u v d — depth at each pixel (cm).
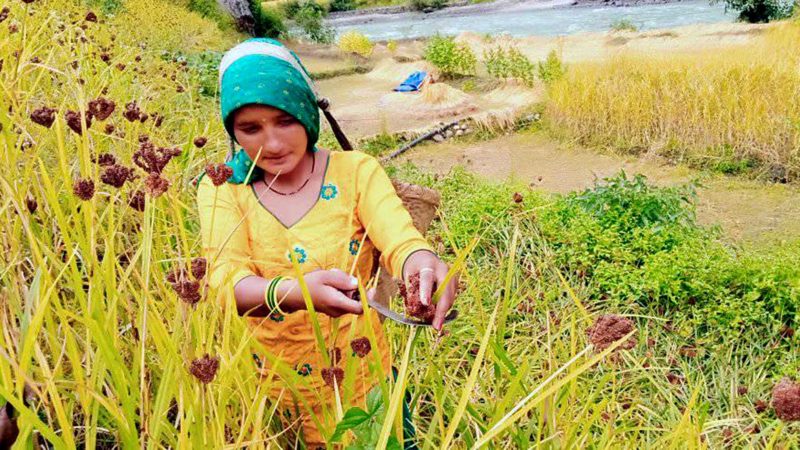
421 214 206
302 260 179
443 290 135
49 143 234
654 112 1005
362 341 124
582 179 938
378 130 1208
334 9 4088
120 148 247
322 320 176
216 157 389
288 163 170
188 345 124
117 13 1238
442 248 425
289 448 180
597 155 1015
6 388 103
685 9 2709
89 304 124
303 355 178
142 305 136
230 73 168
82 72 358
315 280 143
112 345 120
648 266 489
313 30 2300
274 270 180
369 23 3547
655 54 1427
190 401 117
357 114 1327
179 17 1683
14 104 210
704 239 573
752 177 868
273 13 2331
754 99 931
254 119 165
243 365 146
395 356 218
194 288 118
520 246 515
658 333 433
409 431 187
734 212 770
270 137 166
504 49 1878
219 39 1767
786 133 873
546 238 532
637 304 470
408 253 164
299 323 176
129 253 197
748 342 437
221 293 155
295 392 146
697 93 969
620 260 513
